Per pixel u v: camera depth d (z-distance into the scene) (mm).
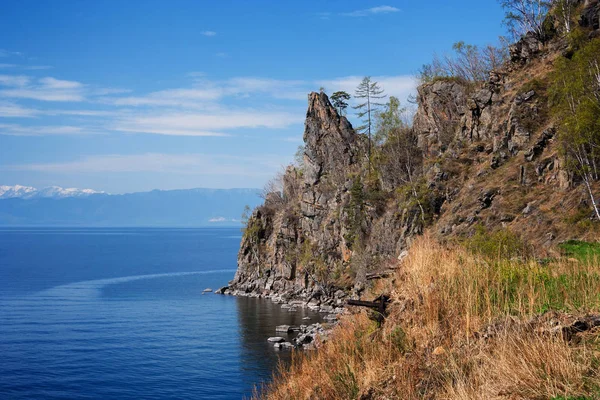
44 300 108062
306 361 15805
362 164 109312
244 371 51406
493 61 97250
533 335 9680
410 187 77938
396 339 12820
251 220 128375
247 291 118500
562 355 8555
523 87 63469
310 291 104562
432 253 16750
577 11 65938
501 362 8992
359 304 15258
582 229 42375
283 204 133000
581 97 47938
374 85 117875
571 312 10453
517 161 58688
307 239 112938
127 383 49250
